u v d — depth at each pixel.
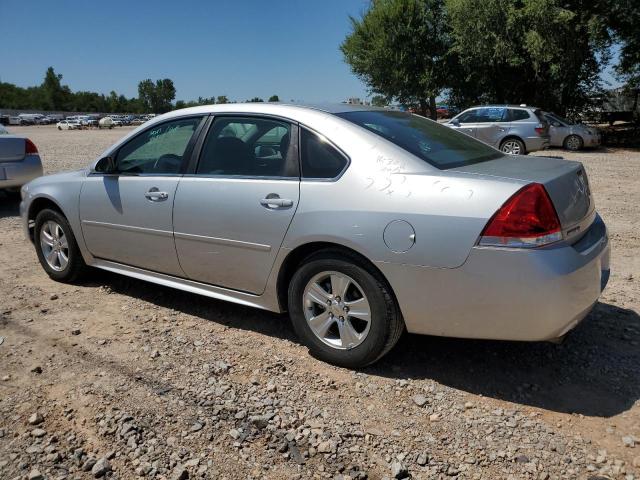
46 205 5.16
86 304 4.54
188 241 3.97
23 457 2.63
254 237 3.60
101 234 4.57
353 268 3.22
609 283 4.89
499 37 23.58
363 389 3.21
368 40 30.84
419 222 2.99
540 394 3.15
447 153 3.48
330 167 3.38
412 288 3.05
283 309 3.70
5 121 96.94
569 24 21.83
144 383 3.28
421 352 3.64
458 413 2.97
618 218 7.62
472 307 2.94
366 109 3.97
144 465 2.57
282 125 3.65
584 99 26.22
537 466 2.55
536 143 17.33
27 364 3.52
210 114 4.04
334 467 2.56
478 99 29.61
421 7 28.83
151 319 4.23
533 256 2.78
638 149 20.47
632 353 3.60
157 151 4.28
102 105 151.12
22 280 5.15
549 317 2.82
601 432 2.79
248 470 2.54
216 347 3.75
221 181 3.79
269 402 3.07
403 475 2.49
